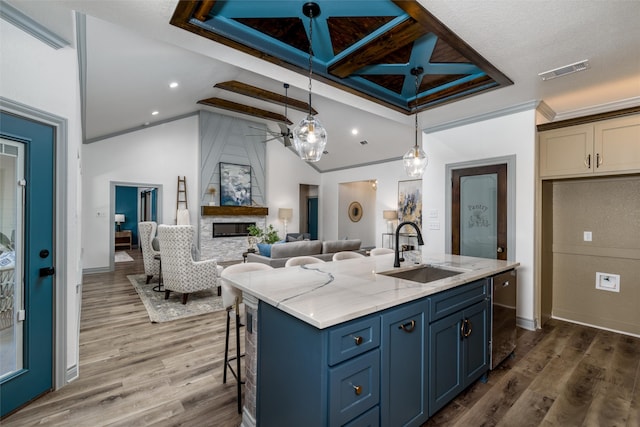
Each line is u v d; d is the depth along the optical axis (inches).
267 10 75.1
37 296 79.0
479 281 84.4
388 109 138.9
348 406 50.6
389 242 332.8
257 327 65.5
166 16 72.7
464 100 128.6
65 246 84.7
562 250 142.1
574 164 124.6
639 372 93.4
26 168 76.1
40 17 73.1
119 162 255.9
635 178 123.6
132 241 430.3
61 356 84.2
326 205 397.7
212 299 171.9
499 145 139.9
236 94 254.2
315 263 107.8
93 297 174.9
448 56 99.7
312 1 71.7
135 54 132.6
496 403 78.1
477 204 147.3
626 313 125.1
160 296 177.3
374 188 425.1
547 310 139.6
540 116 138.9
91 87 151.6
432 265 100.0
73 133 86.4
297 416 53.6
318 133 110.4
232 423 71.4
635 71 102.4
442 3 68.1
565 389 84.4
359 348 52.3
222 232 308.5
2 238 73.7
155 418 72.6
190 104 258.4
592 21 74.6
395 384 59.0
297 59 97.0
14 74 71.8
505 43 84.8
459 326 76.1
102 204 247.8
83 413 73.9
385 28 81.7
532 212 129.9
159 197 276.1
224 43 84.3
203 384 86.7
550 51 89.4
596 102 131.8
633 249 123.8
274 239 296.7
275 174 355.9
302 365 52.2
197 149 297.7
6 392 72.6
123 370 94.0
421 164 124.5
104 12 71.3
